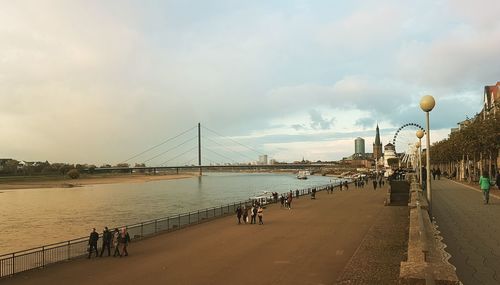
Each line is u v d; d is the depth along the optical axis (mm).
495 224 20812
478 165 82188
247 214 45094
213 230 37438
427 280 7551
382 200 63094
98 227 61312
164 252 27750
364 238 28109
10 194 151625
